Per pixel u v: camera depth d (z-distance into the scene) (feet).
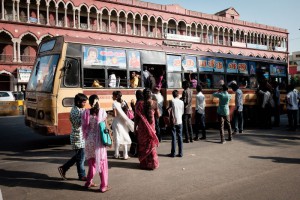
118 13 139.95
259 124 47.44
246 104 46.44
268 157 24.85
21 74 111.14
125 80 32.68
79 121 17.95
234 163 22.85
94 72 31.27
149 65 37.93
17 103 74.95
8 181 18.65
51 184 18.06
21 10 118.83
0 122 55.83
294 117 40.86
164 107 35.99
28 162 23.72
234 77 45.29
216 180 18.57
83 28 132.46
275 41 217.97
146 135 21.21
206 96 40.83
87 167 22.24
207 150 27.94
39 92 28.55
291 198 15.46
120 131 24.53
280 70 54.80
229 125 32.89
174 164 22.68
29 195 16.16
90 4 130.41
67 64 28.02
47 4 119.44
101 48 30.68
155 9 152.76
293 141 32.55
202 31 173.88
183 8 165.37
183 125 33.27
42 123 27.89
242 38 196.65
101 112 17.01
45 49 30.94
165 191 16.63
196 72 39.88
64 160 24.40
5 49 114.73
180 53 38.22
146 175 19.83
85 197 15.80
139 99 22.81
